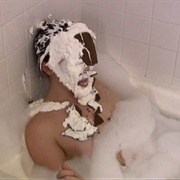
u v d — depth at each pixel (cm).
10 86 139
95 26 172
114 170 138
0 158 137
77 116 138
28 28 140
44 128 135
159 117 163
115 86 171
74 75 136
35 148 135
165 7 154
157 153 148
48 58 138
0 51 129
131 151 146
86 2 168
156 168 143
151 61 169
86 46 138
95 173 137
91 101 145
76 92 140
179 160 146
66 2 160
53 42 136
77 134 136
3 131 137
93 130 138
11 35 132
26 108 145
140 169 142
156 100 168
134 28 165
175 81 168
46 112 139
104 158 140
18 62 140
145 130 151
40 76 153
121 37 170
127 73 174
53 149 136
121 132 147
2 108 138
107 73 172
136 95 166
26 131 137
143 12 159
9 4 127
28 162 139
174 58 163
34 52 146
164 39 161
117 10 164
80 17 173
